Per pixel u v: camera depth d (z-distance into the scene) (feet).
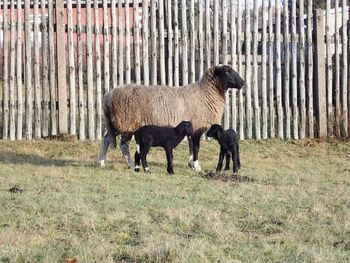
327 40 50.60
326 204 27.40
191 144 38.83
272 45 50.14
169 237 20.68
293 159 44.11
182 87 38.93
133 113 37.01
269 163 41.96
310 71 50.55
